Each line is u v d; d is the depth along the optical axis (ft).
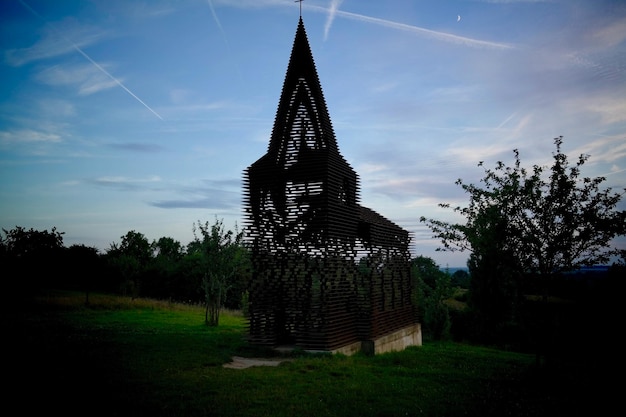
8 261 102.63
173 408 30.37
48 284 111.75
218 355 50.47
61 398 31.55
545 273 46.80
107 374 39.19
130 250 231.91
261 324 57.57
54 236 111.04
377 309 65.10
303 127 61.52
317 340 53.21
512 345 86.12
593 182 45.68
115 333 64.95
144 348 52.70
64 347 51.21
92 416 28.17
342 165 61.57
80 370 40.01
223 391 35.29
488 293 90.63
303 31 65.92
